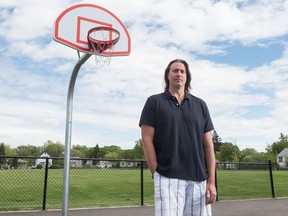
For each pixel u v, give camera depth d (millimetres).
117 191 10297
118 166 8398
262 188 11656
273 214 5922
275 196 9094
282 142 91938
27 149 76812
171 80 2492
